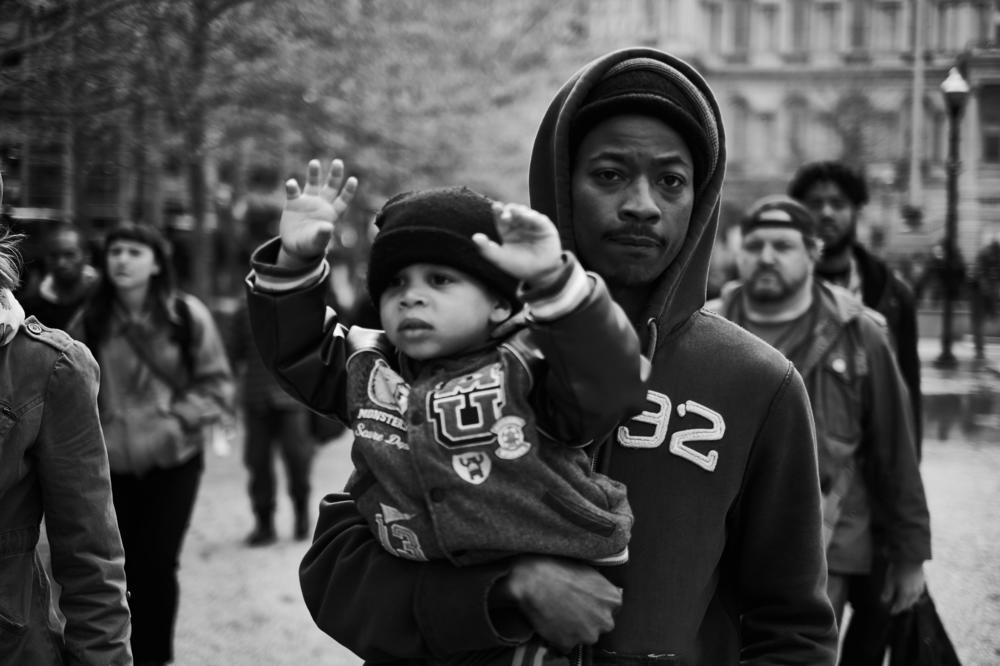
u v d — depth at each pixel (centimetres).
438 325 197
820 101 6241
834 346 407
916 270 3800
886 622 418
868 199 525
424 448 194
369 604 204
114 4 686
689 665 213
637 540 213
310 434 876
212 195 1708
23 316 261
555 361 187
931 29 4719
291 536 860
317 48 1129
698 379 221
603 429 193
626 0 2412
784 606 230
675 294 226
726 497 219
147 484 507
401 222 200
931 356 2416
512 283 199
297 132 1315
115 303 522
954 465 1176
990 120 4588
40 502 265
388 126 1546
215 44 918
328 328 220
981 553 802
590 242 221
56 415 259
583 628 197
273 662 576
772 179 6044
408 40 1441
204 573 750
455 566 198
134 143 902
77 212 930
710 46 6353
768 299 420
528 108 2134
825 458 396
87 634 264
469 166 2150
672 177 219
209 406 522
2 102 721
